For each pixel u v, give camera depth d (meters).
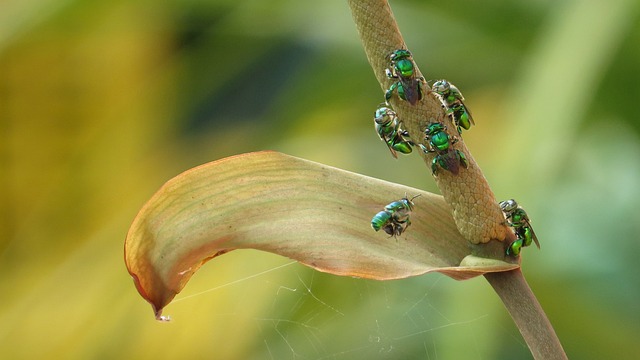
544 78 0.98
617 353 1.13
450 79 1.28
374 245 0.65
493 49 1.25
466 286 0.84
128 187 1.28
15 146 1.24
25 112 1.25
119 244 1.12
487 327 0.84
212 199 0.66
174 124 1.44
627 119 1.24
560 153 0.98
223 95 1.58
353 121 1.31
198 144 1.48
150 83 1.35
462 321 0.84
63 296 1.08
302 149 1.28
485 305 0.84
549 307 1.12
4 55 1.23
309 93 1.29
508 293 0.62
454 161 0.63
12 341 1.06
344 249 0.65
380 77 0.63
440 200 0.65
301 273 1.17
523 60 1.17
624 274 1.21
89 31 1.25
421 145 0.63
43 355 1.07
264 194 0.66
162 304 0.66
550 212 1.17
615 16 1.02
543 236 1.09
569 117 0.96
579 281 1.19
